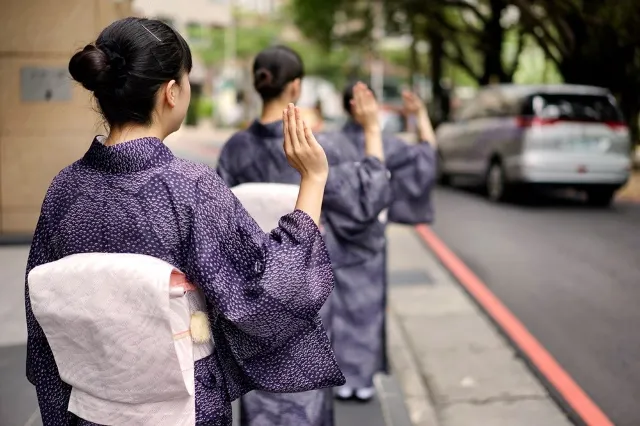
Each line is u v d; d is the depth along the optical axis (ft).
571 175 30.73
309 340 4.80
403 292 17.62
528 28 43.09
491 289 17.89
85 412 4.44
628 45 37.83
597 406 11.03
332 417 8.35
